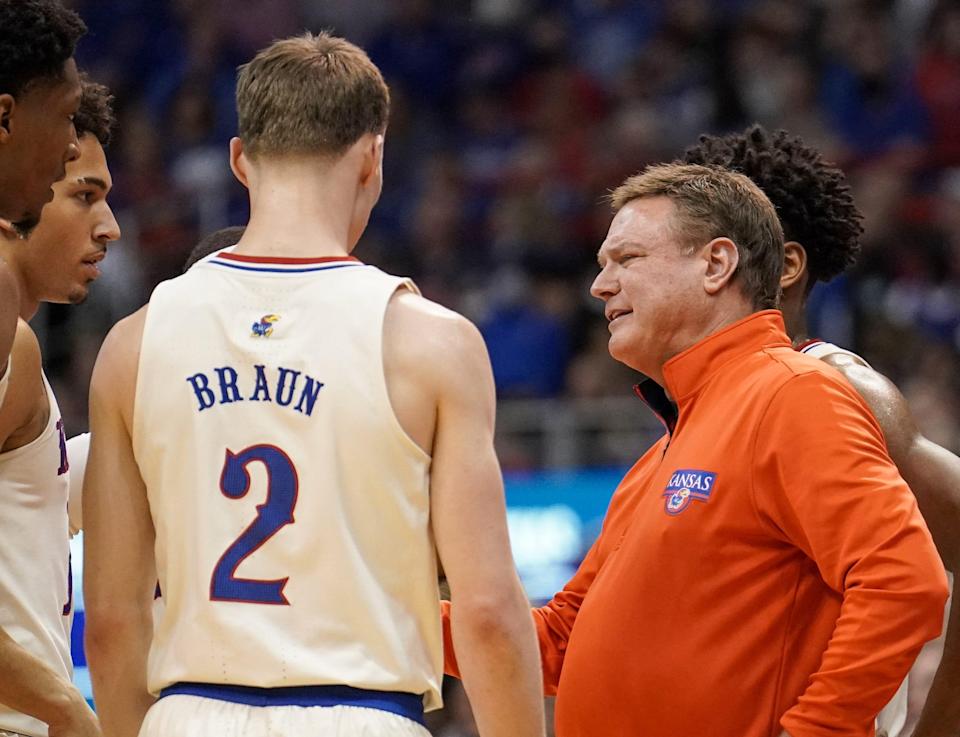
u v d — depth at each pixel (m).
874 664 8.31
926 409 29.20
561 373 33.16
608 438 27.95
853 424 8.81
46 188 8.62
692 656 8.95
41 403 9.52
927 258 34.06
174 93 39.34
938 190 35.72
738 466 8.97
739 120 38.81
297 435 8.11
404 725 8.02
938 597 8.41
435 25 41.78
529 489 25.11
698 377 9.58
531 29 41.88
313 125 8.41
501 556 8.15
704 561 9.00
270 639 7.96
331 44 8.67
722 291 9.73
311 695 7.95
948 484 9.73
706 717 8.88
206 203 35.56
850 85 38.66
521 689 8.12
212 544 8.13
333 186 8.48
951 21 38.75
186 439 8.26
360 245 36.66
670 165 10.38
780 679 8.88
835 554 8.60
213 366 8.26
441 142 39.81
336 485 8.04
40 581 9.59
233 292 8.36
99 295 32.44
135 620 8.62
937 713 9.95
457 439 8.15
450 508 8.12
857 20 39.69
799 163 10.80
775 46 39.62
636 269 9.81
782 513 8.87
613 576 9.38
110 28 40.69
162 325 8.39
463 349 8.20
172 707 8.12
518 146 39.31
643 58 40.41
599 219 36.25
